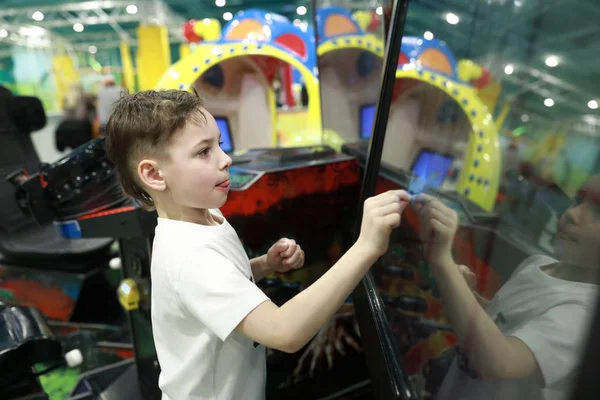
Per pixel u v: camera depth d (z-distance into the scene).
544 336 0.38
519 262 0.44
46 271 1.89
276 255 0.87
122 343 1.76
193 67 1.99
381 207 0.61
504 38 0.53
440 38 0.73
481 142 0.56
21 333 1.26
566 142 0.40
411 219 0.75
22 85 6.09
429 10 0.78
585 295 0.34
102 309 1.98
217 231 0.70
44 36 6.49
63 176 1.12
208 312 0.61
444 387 0.56
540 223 0.41
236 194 1.07
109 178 1.15
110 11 6.04
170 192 0.69
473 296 0.52
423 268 0.68
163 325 0.72
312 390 1.29
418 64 0.80
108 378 1.53
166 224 0.70
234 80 2.11
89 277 1.89
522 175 0.46
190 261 0.64
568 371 0.34
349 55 1.44
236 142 2.17
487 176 0.53
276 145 2.29
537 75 0.46
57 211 1.15
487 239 0.51
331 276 0.59
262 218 1.13
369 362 0.83
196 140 0.64
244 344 0.74
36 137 5.19
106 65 7.79
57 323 1.89
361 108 1.42
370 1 1.31
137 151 0.66
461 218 0.58
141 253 1.22
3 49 6.02
